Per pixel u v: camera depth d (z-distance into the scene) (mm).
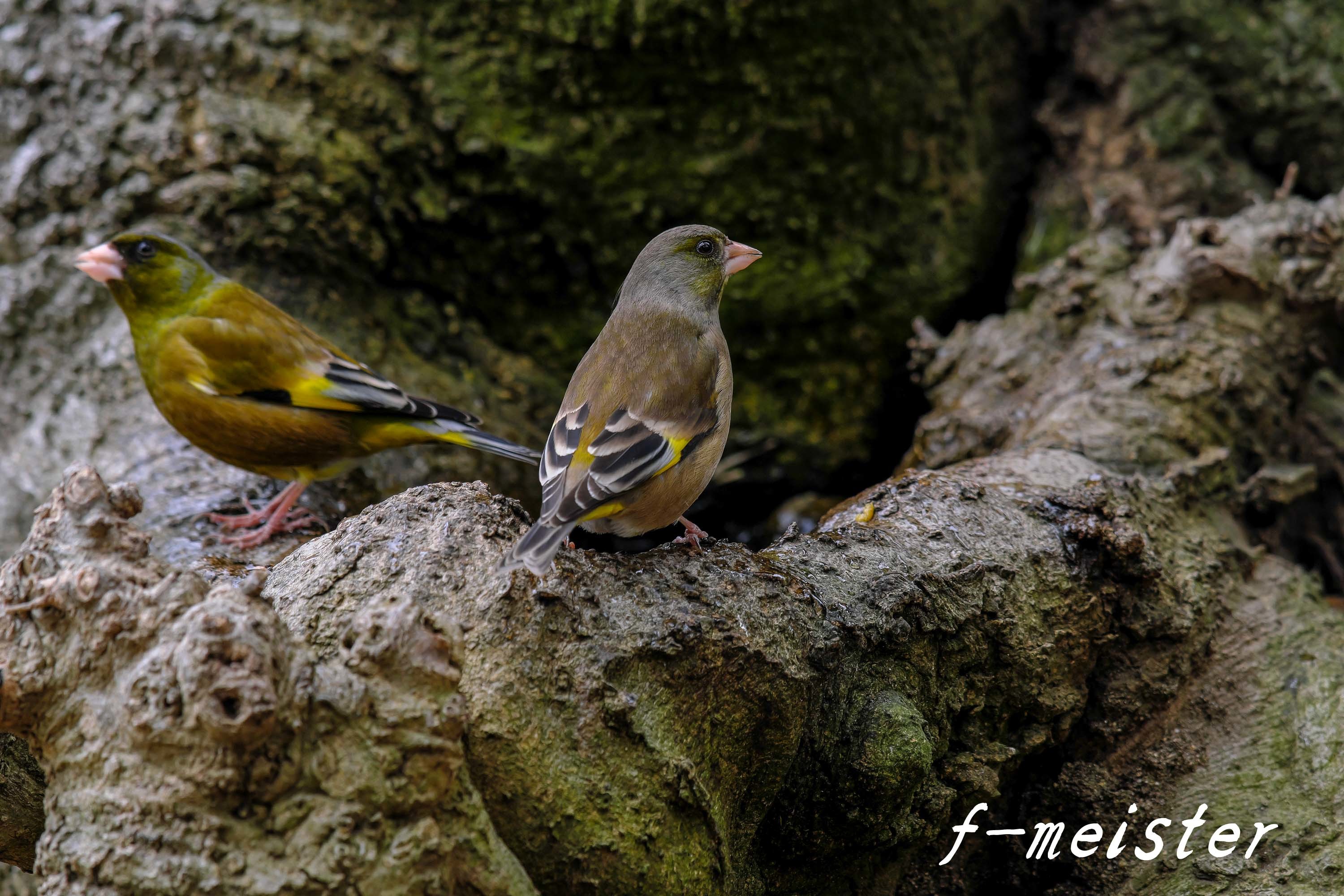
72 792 5285
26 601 5562
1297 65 13844
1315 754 8273
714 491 13609
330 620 6059
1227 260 11406
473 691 5832
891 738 6969
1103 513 8656
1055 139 14602
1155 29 14117
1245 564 9742
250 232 12102
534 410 13039
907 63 13125
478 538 6441
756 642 6504
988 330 12578
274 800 5102
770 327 13375
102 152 12094
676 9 12000
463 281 13047
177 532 9508
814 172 12938
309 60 12211
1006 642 7941
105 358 11547
